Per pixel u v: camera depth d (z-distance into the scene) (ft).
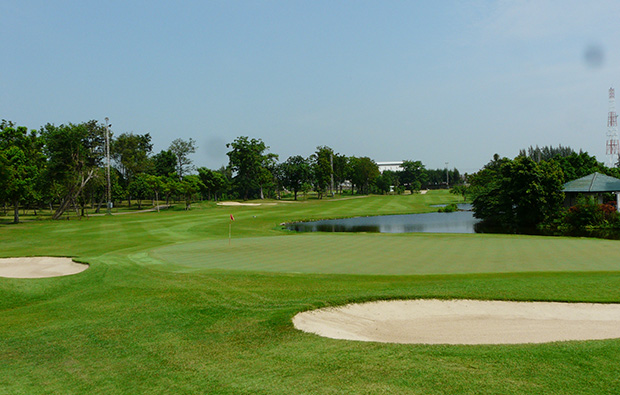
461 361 21.93
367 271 48.55
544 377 19.86
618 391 18.48
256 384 19.89
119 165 323.37
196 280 44.29
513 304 36.01
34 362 24.39
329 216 187.52
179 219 156.04
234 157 354.54
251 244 75.82
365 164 479.00
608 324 31.99
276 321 30.37
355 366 21.54
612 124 307.78
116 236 100.32
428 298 36.94
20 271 58.29
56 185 179.42
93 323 31.53
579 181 158.51
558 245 69.00
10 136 181.57
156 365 23.08
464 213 206.39
